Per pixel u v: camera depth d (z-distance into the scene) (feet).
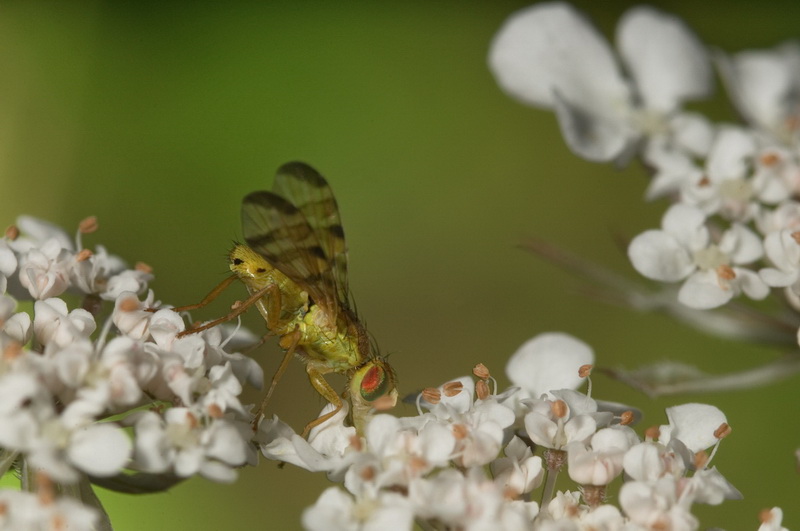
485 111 0.49
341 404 0.39
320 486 0.45
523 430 0.39
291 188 0.40
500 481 0.38
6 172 0.47
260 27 0.48
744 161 0.41
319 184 0.40
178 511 0.44
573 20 0.43
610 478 0.38
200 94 0.47
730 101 0.43
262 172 0.47
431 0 0.49
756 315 0.41
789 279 0.40
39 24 0.48
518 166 0.48
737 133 0.41
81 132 0.47
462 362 0.47
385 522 0.38
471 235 0.48
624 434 0.38
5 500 0.37
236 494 0.44
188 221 0.47
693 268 0.40
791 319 0.41
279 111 0.48
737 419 0.44
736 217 0.41
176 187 0.47
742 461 0.44
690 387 0.40
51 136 0.47
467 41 0.49
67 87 0.47
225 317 0.39
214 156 0.47
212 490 0.44
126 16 0.48
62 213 0.47
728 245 0.40
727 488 0.38
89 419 0.37
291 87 0.48
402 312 0.47
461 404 0.39
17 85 0.47
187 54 0.48
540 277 0.48
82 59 0.47
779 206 0.41
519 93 0.42
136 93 0.47
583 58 0.43
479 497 0.38
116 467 0.37
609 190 0.48
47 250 0.39
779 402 0.44
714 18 0.49
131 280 0.40
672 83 0.43
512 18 0.43
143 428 0.38
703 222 0.40
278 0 0.48
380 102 0.48
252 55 0.48
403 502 0.38
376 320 0.47
